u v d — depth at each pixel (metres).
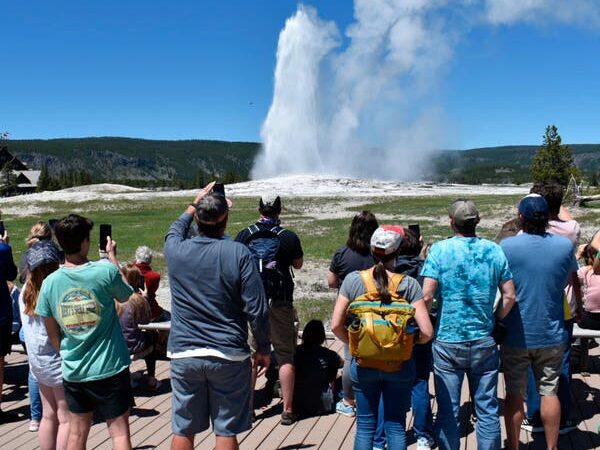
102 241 4.78
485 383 4.06
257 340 3.77
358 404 3.95
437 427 4.13
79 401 3.95
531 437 4.91
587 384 6.13
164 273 14.38
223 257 3.69
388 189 50.47
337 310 3.89
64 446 4.30
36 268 4.35
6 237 5.78
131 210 35.78
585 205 30.47
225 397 3.71
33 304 4.31
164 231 24.45
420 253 5.52
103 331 3.95
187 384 3.72
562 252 4.15
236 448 3.75
